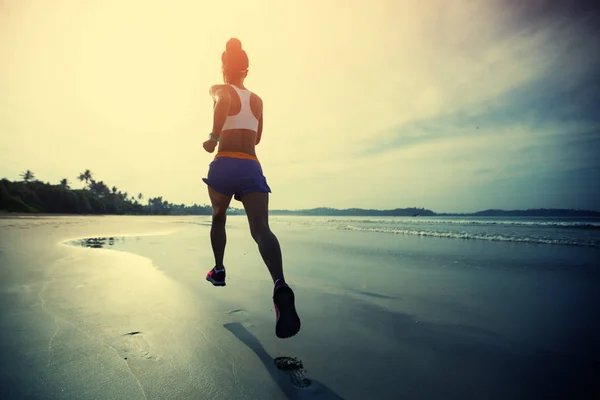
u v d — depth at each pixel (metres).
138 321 2.10
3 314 2.15
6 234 8.34
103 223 19.80
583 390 1.40
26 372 1.42
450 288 3.22
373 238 9.54
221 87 1.89
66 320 2.07
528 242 8.26
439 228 15.72
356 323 2.20
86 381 1.37
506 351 1.79
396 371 1.54
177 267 4.05
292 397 1.30
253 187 1.78
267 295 2.79
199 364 1.55
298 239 9.14
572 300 2.81
